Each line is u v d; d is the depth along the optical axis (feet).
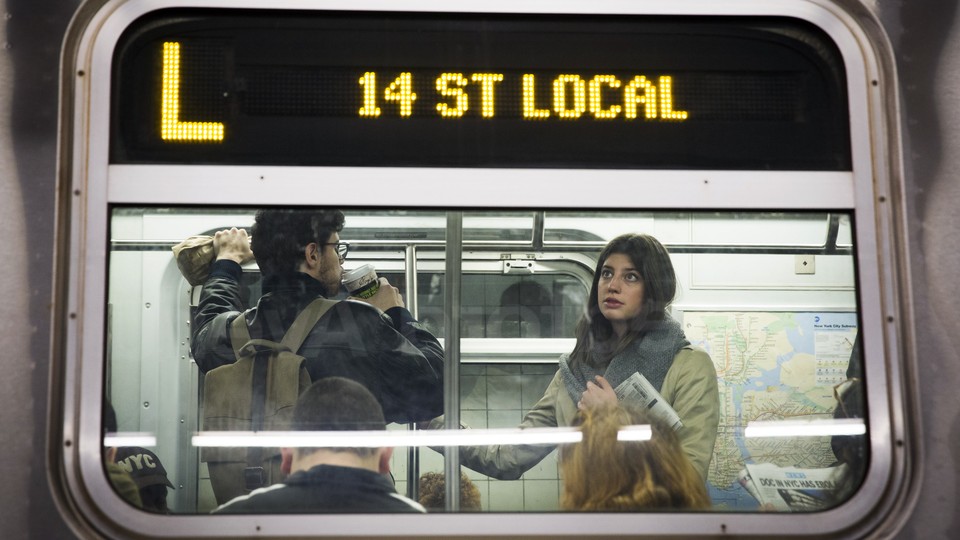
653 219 44.19
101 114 30.83
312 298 39.60
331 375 38.83
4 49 30.83
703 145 31.76
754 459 41.70
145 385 45.42
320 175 31.04
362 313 39.65
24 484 29.12
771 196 31.68
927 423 30.76
